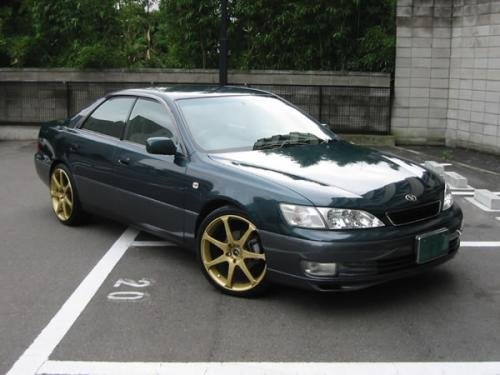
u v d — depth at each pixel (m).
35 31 14.98
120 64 14.00
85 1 14.05
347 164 4.77
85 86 13.45
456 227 4.63
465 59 11.66
